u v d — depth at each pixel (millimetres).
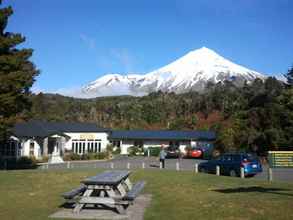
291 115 46906
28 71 31531
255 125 50969
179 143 69812
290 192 17312
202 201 15344
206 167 30125
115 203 13422
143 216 13117
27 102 32781
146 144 70188
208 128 79438
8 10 31297
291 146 45875
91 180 14031
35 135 50625
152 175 25766
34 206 14914
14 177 24000
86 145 63531
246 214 12578
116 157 60969
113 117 102438
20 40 31562
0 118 29297
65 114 101062
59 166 41406
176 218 12664
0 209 14297
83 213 13578
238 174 28047
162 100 115375
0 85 29047
